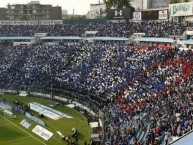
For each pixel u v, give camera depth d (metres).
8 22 142.75
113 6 149.62
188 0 127.25
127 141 47.16
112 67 85.44
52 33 125.56
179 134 41.41
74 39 118.81
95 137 55.38
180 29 93.44
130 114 57.56
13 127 65.06
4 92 94.19
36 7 186.88
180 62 73.44
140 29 106.06
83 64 93.88
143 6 153.25
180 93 56.75
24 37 126.69
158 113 51.50
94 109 71.69
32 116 69.38
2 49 115.56
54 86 87.81
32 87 91.75
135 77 75.25
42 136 59.56
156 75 71.25
